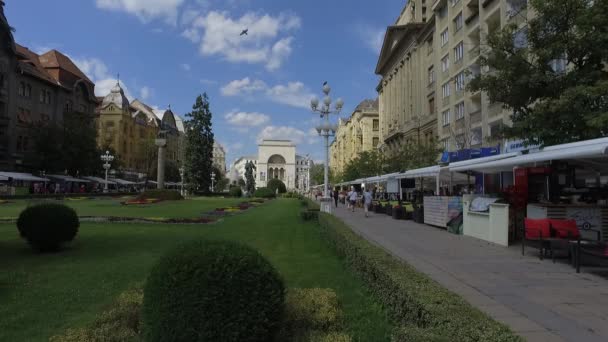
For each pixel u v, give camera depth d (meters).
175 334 3.31
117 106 87.00
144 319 3.49
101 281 7.39
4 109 52.59
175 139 122.12
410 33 52.50
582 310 5.34
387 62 65.69
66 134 54.16
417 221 19.00
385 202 27.23
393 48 59.91
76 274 7.93
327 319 4.55
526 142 12.89
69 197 46.59
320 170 110.19
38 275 7.83
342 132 118.25
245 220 20.61
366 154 57.81
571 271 7.82
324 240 12.70
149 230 15.76
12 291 6.70
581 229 9.85
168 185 94.06
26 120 56.84
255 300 3.46
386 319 5.14
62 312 5.66
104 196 53.69
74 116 58.84
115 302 5.29
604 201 11.34
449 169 15.93
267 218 21.97
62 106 65.50
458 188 24.25
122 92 90.25
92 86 75.19
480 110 33.09
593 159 10.20
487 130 31.48
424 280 4.93
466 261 8.91
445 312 3.64
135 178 90.12
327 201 24.30
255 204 39.09
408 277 5.09
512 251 10.30
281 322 3.83
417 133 50.75
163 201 40.03
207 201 44.38
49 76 63.06
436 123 44.66
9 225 17.11
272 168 135.25
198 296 3.30
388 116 67.38
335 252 10.48
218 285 3.35
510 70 12.25
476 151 25.12
